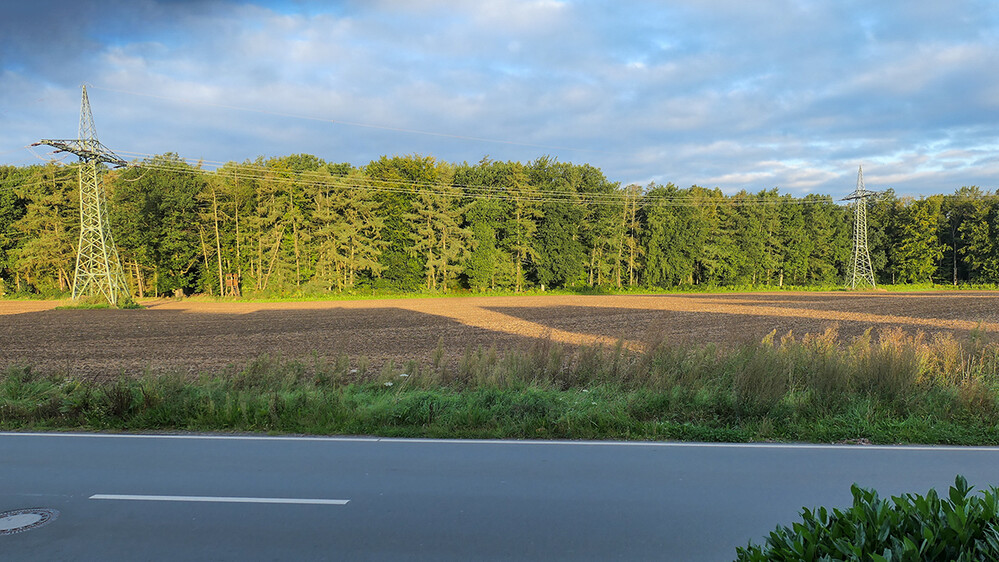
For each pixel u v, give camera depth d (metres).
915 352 11.86
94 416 10.02
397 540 4.83
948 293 72.38
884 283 102.00
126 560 4.49
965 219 96.06
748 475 6.64
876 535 2.77
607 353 15.94
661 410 9.89
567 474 6.73
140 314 43.38
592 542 4.77
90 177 52.41
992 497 2.87
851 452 7.75
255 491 6.15
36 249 71.50
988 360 12.54
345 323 34.00
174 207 71.88
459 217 79.44
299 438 8.77
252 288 74.31
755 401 9.76
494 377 11.98
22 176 80.25
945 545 2.62
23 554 4.61
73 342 24.98
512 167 81.81
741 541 4.78
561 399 10.46
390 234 77.19
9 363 18.38
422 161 79.62
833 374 10.70
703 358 12.38
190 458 7.56
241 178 72.88
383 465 7.17
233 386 11.98
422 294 72.31
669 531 5.00
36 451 8.02
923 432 8.56
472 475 6.71
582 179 87.12
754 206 94.69
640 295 74.94
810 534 2.74
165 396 10.70
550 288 85.62
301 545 4.74
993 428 8.67
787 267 96.69
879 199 103.06
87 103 50.69
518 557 4.48
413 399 10.27
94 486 6.36
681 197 92.88
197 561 4.46
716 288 89.06
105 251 51.19
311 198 73.44
